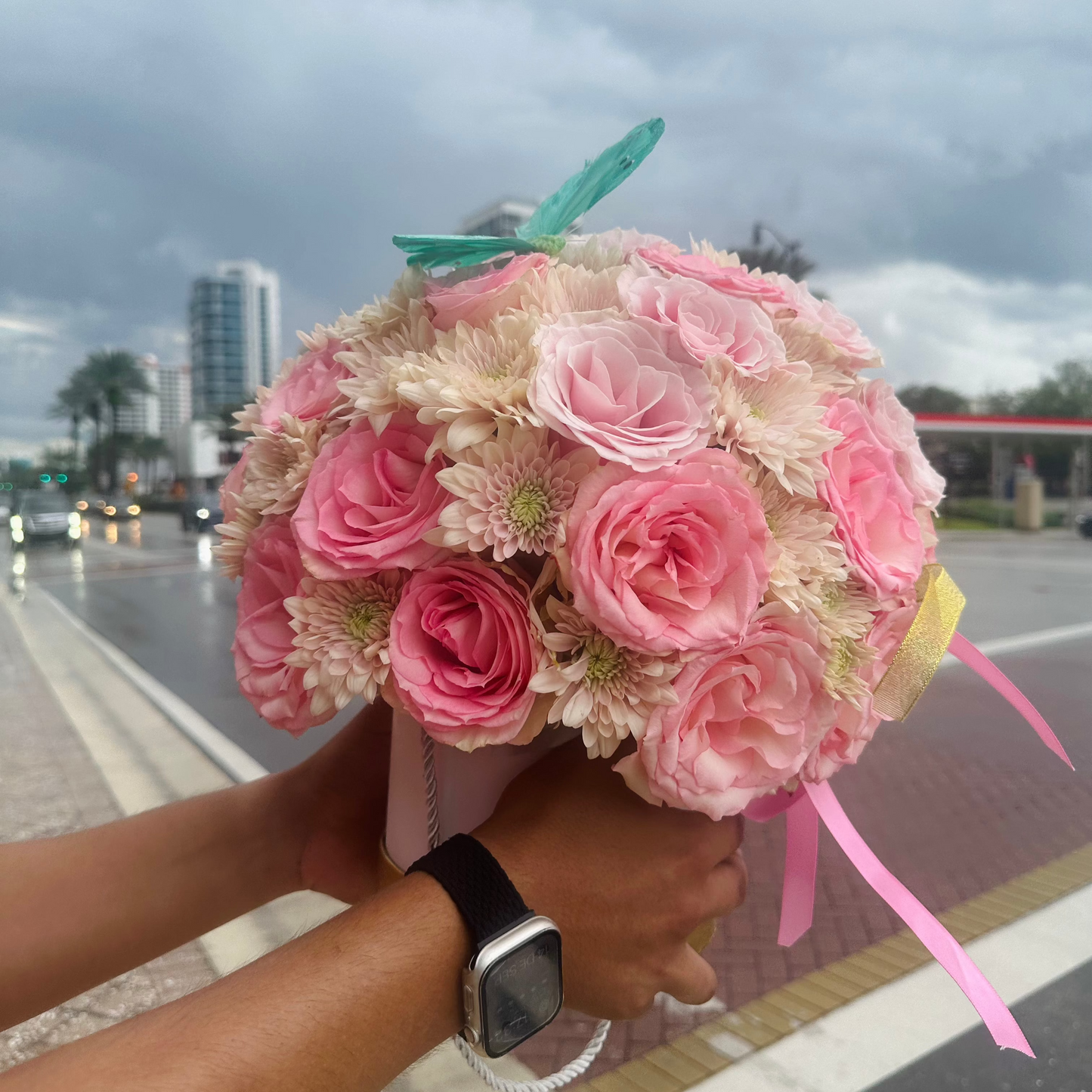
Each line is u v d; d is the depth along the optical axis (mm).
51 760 2922
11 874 688
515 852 553
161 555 15211
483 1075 664
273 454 689
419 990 479
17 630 6656
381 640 561
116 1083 401
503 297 612
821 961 1663
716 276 690
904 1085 1316
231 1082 416
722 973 1617
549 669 515
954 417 19844
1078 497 22625
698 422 541
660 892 564
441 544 540
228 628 6816
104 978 695
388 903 512
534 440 535
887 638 682
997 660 4746
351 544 566
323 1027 445
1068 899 1942
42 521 17359
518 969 495
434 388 541
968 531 19297
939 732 3264
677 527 517
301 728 619
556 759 625
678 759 518
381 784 835
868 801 2584
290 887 805
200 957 1560
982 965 1659
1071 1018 1481
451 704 530
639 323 578
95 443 53500
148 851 734
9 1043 1308
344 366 673
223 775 2852
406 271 714
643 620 495
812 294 796
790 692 551
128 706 3949
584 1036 1365
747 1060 1357
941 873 2105
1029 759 2947
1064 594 7992
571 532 513
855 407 680
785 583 541
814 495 577
